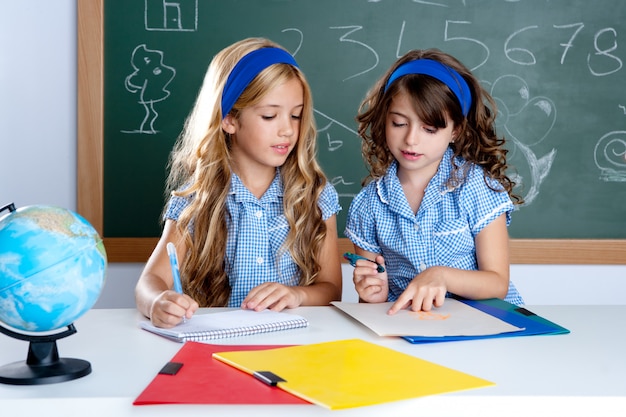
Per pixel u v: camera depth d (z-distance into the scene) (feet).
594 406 2.48
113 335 3.42
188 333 3.34
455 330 3.44
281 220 5.24
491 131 5.55
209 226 5.10
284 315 3.78
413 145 4.90
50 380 2.63
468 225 5.22
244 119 4.93
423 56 5.26
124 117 7.53
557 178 7.64
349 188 7.66
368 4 7.52
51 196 7.61
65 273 2.66
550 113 7.61
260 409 2.37
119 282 7.66
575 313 4.00
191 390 2.49
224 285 5.22
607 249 7.65
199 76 7.52
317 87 7.57
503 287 4.80
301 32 7.53
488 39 7.56
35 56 7.49
